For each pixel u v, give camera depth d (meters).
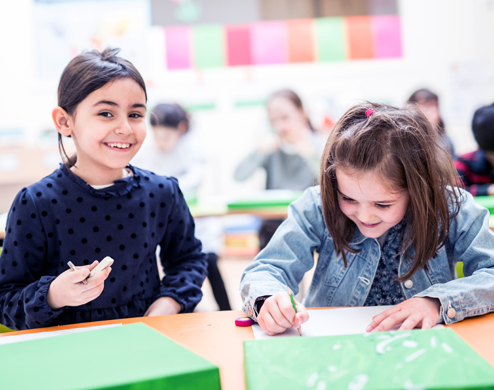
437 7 3.65
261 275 0.78
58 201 0.87
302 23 3.70
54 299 0.72
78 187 0.88
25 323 0.77
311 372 0.47
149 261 0.94
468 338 0.60
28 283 0.84
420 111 0.80
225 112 3.75
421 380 0.43
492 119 1.83
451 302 0.66
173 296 0.90
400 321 0.64
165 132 2.37
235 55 3.73
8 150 3.06
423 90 2.59
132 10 3.68
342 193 0.75
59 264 0.86
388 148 0.71
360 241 0.87
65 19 3.67
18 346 0.56
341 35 3.70
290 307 0.64
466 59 3.66
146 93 0.92
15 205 0.85
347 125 0.77
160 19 3.71
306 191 0.95
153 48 3.71
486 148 1.88
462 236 0.82
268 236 2.15
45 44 3.68
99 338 0.58
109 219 0.89
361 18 3.69
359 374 0.45
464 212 0.83
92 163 0.89
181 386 0.46
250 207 1.88
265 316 0.65
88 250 0.87
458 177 0.84
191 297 0.92
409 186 0.72
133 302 0.89
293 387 0.44
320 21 3.70
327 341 0.54
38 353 0.53
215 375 0.47
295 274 0.86
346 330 0.65
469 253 0.80
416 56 3.69
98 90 0.83
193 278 0.95
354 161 0.70
